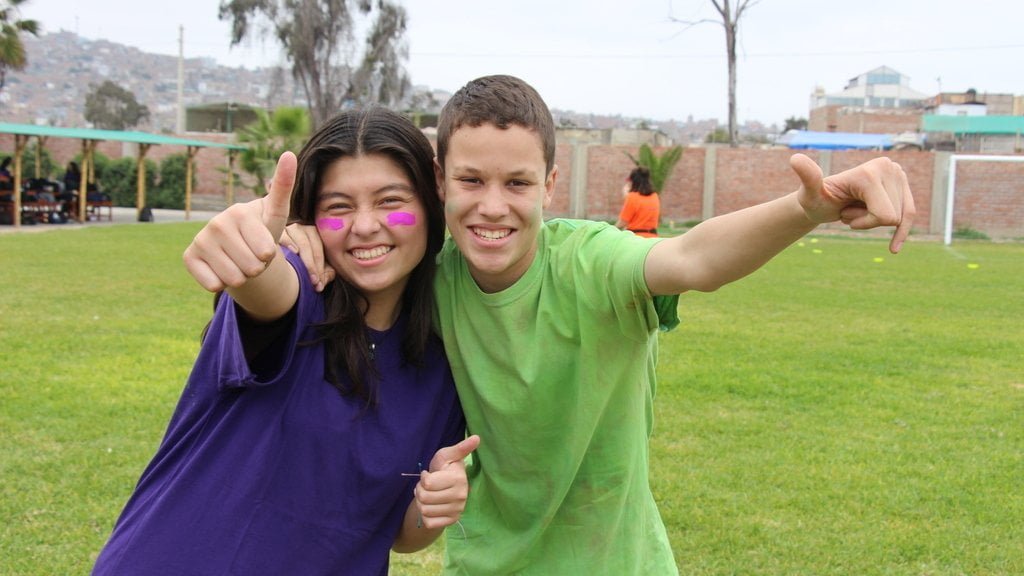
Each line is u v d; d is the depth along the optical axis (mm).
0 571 3721
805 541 4238
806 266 17156
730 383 7105
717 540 4230
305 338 2004
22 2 33750
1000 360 8227
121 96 78438
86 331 8539
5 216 22656
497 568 2455
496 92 2029
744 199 28922
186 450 2045
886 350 8617
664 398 6672
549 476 2301
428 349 2234
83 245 17234
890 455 5457
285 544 2027
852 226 1694
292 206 2107
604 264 2076
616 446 2330
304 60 42031
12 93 170625
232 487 1983
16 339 8047
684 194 29344
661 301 2062
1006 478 5094
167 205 33531
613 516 2383
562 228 2254
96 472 4805
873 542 4242
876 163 1657
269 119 30281
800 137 45188
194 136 35594
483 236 2037
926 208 27641
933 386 7199
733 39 37469
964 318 10711
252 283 1792
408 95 44938
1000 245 24359
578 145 29594
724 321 10258
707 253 1854
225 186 34250
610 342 2156
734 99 37594
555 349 2160
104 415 5816
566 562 2412
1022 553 4164
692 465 5219
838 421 6168
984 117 42438
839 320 10438
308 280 2014
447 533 2576
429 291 2201
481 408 2260
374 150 2041
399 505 2219
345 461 2053
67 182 26031
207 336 2041
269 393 2010
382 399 2107
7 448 5145
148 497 2031
